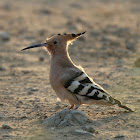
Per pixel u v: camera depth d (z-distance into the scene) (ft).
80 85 33.40
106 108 38.24
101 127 31.53
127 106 36.17
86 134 29.35
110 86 47.29
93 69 59.41
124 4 158.20
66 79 33.58
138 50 76.07
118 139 28.25
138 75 53.31
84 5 153.28
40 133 30.04
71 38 35.99
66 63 34.73
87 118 34.24
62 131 30.42
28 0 159.84
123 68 58.90
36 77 54.95
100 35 94.53
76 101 34.27
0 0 154.61
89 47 79.97
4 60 68.44
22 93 45.57
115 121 33.30
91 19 120.78
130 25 110.73
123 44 83.30
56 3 155.84
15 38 89.56
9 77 55.11
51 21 114.62
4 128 31.68
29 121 33.94
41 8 138.62
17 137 29.17
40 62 67.46
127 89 45.47
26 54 74.08
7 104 40.34
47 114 36.22
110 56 71.15
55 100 41.96
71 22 111.55
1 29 99.71
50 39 35.73
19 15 123.34
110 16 128.77
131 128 31.17
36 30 99.35
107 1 165.99
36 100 41.93
